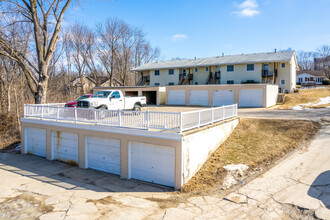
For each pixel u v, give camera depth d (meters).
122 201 8.85
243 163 10.88
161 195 9.27
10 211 8.35
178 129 9.79
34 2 20.62
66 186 10.66
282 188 8.55
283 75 32.09
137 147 11.20
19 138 22.03
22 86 29.89
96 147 13.02
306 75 61.84
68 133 14.36
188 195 9.03
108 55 47.06
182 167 9.66
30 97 35.19
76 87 50.44
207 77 36.25
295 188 8.41
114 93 17.09
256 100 25.69
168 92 31.86
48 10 21.67
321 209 7.06
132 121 11.20
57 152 15.05
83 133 13.26
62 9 21.86
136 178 11.34
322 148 11.29
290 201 7.70
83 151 13.34
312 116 17.05
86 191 10.00
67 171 12.91
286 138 13.16
